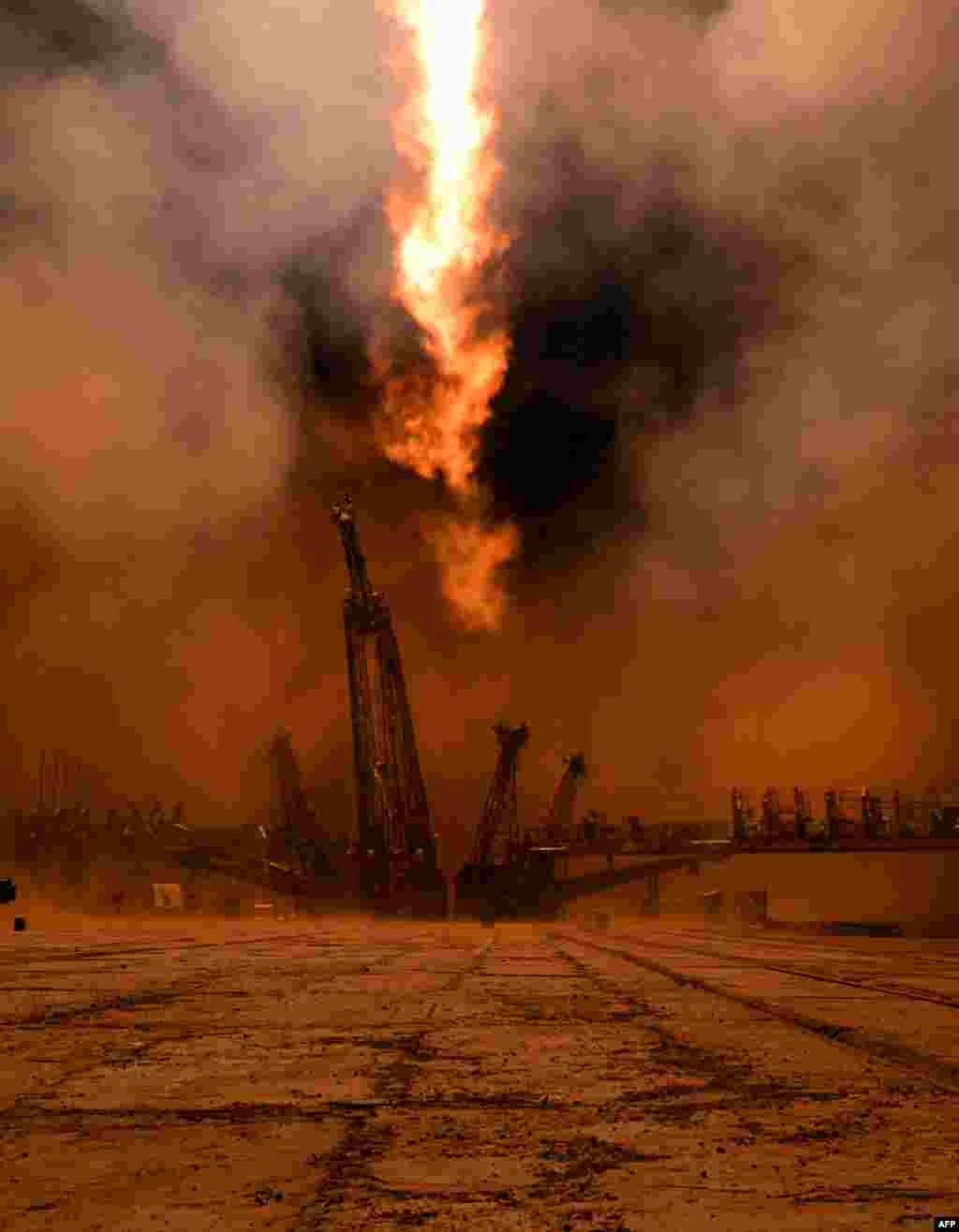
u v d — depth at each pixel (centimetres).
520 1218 603
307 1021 1541
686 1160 732
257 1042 1313
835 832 11938
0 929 7769
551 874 12681
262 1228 586
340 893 12731
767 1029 1485
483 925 11262
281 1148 768
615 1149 765
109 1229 585
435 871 12875
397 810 13000
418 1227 587
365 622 12938
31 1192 657
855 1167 709
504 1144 780
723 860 12269
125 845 12575
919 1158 735
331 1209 623
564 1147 771
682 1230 580
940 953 4606
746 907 11588
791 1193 652
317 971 2686
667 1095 970
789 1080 1050
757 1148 765
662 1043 1327
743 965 3111
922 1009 1739
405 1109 903
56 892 12275
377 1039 1345
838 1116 877
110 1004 1795
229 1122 852
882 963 3428
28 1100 943
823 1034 1423
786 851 12031
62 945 4331
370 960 3262
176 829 12775
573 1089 1000
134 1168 711
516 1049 1264
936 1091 998
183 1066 1125
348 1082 1031
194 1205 630
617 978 2514
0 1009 1698
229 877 12619
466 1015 1642
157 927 8431
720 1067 1132
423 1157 741
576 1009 1750
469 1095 967
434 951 3997
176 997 1930
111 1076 1066
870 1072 1104
